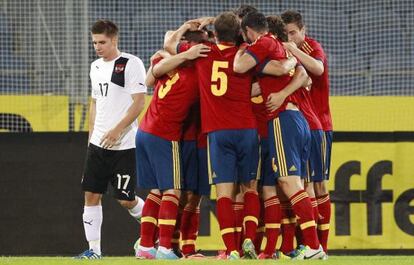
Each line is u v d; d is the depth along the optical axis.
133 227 38.25
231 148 26.06
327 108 29.09
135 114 29.02
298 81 26.11
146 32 50.16
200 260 24.61
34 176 38.75
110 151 29.59
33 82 46.59
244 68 25.58
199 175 28.05
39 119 41.66
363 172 39.06
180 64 26.55
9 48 46.94
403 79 49.72
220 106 26.00
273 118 26.12
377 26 50.59
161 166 26.91
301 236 29.12
